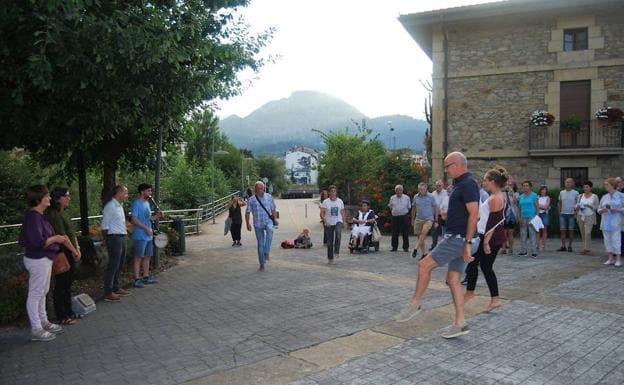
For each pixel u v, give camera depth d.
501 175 6.03
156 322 6.11
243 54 9.11
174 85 6.80
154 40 5.89
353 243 12.45
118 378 4.30
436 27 17.94
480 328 5.48
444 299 6.91
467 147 17.75
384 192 18.53
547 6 16.00
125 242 7.63
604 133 16.14
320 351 4.84
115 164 11.79
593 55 16.25
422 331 5.43
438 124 18.06
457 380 4.04
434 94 18.11
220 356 4.79
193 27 7.08
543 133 16.73
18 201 17.06
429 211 11.12
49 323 5.85
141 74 6.37
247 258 11.78
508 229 11.40
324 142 24.36
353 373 4.24
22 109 6.35
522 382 4.00
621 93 15.98
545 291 7.30
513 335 5.21
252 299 7.23
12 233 14.41
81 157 10.50
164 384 4.12
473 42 17.64
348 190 23.03
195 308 6.78
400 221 12.70
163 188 30.39
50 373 4.48
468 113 17.72
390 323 5.78
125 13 6.02
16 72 5.56
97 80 5.81
